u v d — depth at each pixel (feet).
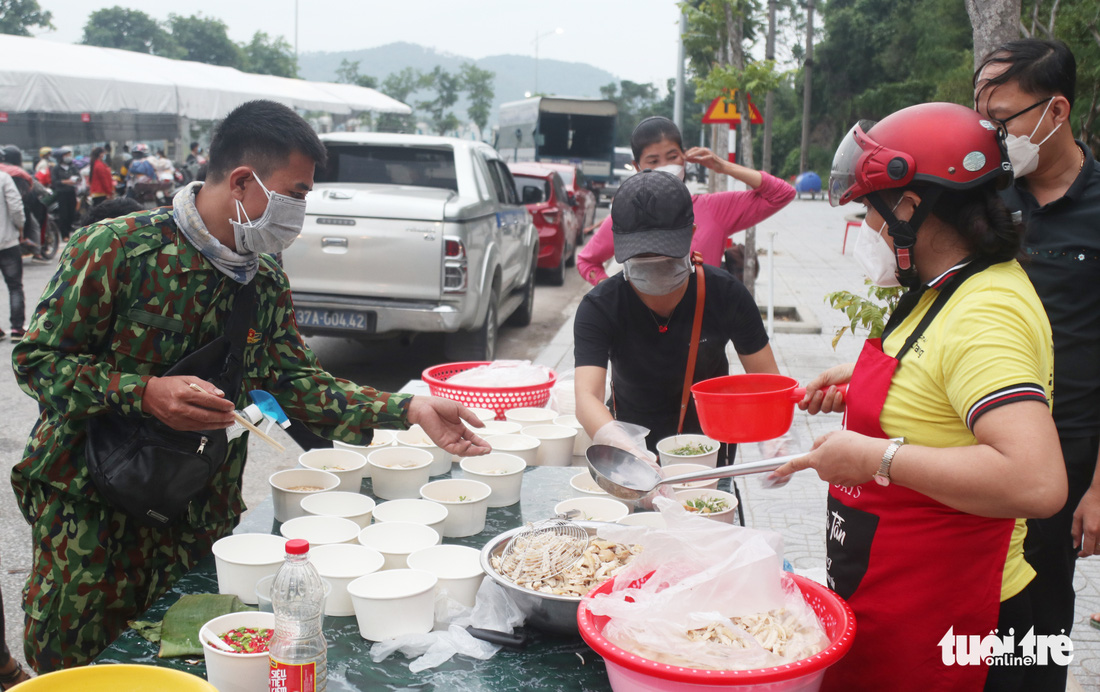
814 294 38.63
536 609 5.97
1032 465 4.40
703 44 43.34
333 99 74.49
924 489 4.83
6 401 21.80
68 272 6.48
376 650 5.88
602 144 86.79
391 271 21.91
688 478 6.06
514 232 29.14
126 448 6.58
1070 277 7.86
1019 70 7.70
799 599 5.66
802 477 16.81
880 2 151.23
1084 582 12.62
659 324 9.32
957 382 4.86
